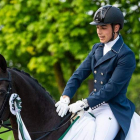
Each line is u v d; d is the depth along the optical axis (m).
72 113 6.10
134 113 6.28
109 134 5.86
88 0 16.58
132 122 6.11
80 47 16.41
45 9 16.59
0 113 5.35
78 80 6.38
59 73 19.80
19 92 5.70
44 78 21.89
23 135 5.50
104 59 6.02
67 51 17.92
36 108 5.88
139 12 17.08
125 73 5.84
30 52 17.62
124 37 17.52
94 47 6.44
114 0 17.44
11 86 5.52
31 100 5.83
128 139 5.94
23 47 17.44
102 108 6.06
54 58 17.06
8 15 17.23
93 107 5.91
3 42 18.30
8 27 17.62
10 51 18.25
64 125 6.01
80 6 16.12
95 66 6.15
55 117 6.02
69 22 16.33
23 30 17.97
